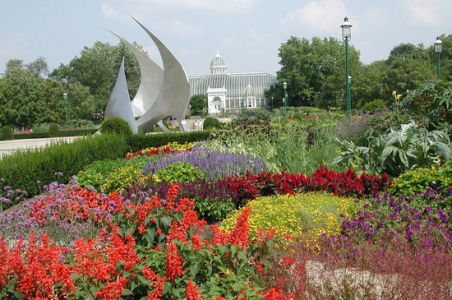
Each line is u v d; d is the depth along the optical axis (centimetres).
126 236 449
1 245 397
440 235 611
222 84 8806
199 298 318
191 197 857
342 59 6681
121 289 344
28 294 360
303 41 7612
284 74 7531
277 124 1582
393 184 830
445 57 6116
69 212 705
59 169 1240
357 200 810
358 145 1288
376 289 447
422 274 466
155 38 2453
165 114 2720
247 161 1105
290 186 899
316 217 694
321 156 1166
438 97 1244
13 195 991
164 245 442
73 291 348
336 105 5884
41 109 5159
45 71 8188
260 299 349
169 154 1323
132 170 1062
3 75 5419
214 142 1385
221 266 393
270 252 458
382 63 6906
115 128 2173
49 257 378
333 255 542
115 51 6669
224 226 732
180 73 2555
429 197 741
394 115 1272
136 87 6225
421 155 1045
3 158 1103
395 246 579
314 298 410
